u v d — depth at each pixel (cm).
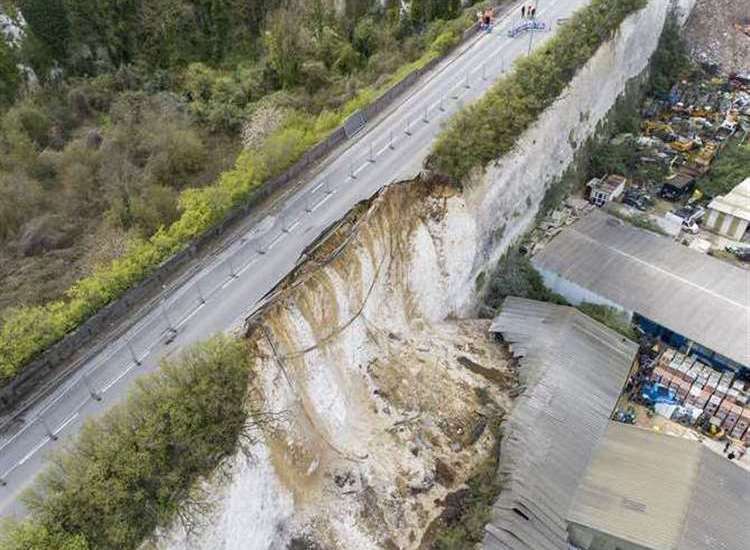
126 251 3189
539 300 4197
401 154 3925
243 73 5172
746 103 5947
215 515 2388
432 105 4372
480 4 5531
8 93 4791
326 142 3944
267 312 2809
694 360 3878
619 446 3247
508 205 4206
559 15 5397
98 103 4903
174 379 2416
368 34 5438
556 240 4462
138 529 2150
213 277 3153
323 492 2903
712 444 3497
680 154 5416
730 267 4266
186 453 2323
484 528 2848
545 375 3525
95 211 3788
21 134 4259
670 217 4784
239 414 2508
